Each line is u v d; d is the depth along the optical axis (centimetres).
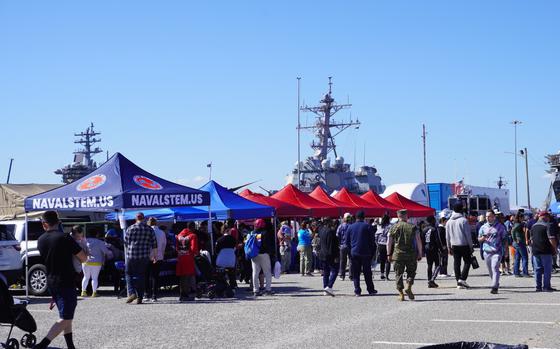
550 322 1114
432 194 4653
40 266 1761
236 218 2338
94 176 1748
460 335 1009
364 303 1451
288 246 2623
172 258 1730
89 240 1716
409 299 1499
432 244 1792
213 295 1644
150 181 1777
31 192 3058
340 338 1005
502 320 1147
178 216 2417
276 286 1952
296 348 933
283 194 2959
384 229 2170
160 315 1316
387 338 998
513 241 2127
